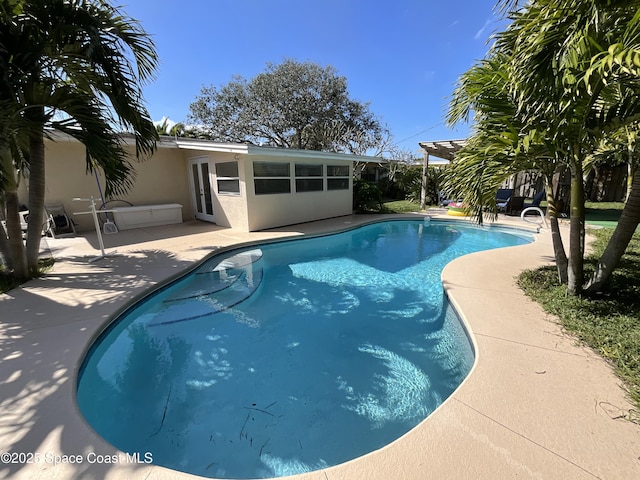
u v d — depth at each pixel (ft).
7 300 12.32
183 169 33.83
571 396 6.67
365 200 40.98
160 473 5.04
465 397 6.70
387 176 64.03
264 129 67.15
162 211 30.40
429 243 27.50
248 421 7.95
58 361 8.31
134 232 27.02
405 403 8.55
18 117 12.13
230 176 28.04
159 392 9.01
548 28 7.14
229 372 9.93
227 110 65.87
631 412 6.18
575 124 9.00
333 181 36.29
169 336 11.96
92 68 13.50
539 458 5.21
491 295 12.59
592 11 6.63
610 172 45.44
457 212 37.86
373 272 19.61
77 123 14.07
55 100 13.51
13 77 12.32
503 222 32.17
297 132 66.44
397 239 29.07
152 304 14.28
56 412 6.44
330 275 19.02
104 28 13.30
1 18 11.27
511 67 8.41
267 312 14.03
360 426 7.78
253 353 10.94
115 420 7.96
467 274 15.34
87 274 15.70
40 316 10.95
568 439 5.58
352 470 5.07
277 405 8.52
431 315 13.78
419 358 10.62
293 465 6.76
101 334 10.46
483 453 5.32
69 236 24.97
